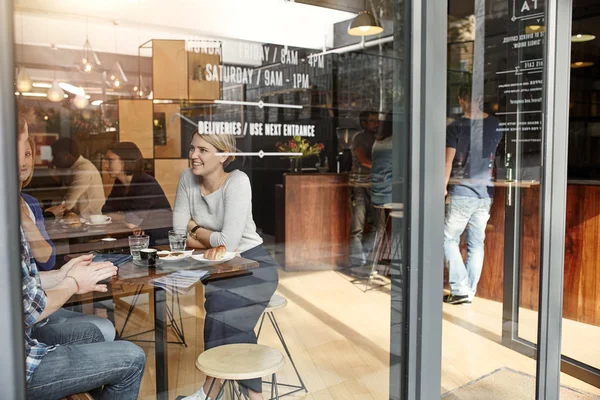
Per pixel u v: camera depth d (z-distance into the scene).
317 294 2.09
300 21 2.44
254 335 2.02
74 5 2.22
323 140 2.36
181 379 1.82
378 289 1.85
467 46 2.37
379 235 1.90
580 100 5.39
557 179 2.25
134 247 1.82
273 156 2.31
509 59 2.38
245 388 1.86
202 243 2.06
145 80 2.22
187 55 2.27
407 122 1.59
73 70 2.18
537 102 2.28
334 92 2.38
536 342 2.26
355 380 1.79
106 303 1.64
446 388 2.04
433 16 1.55
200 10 2.27
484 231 2.33
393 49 1.69
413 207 1.59
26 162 1.34
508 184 2.36
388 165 1.79
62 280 1.51
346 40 2.31
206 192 2.10
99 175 1.77
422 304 1.61
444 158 1.62
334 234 2.20
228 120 2.25
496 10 2.37
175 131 2.15
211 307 2.01
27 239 1.21
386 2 1.86
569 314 3.52
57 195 1.57
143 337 1.79
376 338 1.78
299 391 1.85
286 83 2.38
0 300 0.89
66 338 1.42
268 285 2.15
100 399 1.39
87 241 1.70
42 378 1.24
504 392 2.18
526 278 2.27
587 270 3.41
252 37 2.36
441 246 1.64
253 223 2.21
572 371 2.81
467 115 2.37
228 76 2.31
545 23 2.22
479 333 2.19
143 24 2.28
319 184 2.28
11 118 0.89
